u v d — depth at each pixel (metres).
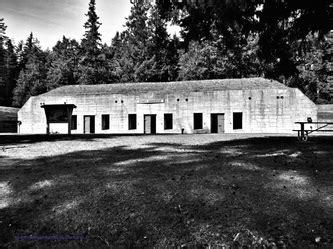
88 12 60.69
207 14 8.77
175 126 26.78
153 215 4.61
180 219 4.46
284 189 5.46
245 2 7.82
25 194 5.56
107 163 7.85
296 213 4.50
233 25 9.02
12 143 13.38
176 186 5.69
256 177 6.19
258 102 25.22
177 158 8.45
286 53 10.97
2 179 6.47
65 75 58.78
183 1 8.67
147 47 51.12
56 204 5.10
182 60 43.12
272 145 11.12
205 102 26.20
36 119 30.12
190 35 9.77
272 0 9.14
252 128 25.28
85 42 59.91
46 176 6.59
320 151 9.14
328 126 24.12
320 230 4.04
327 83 44.03
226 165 7.29
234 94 25.64
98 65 58.62
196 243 3.87
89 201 5.15
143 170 6.93
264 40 10.53
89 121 29.23
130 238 4.05
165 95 27.14
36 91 63.78
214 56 38.88
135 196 5.29
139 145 11.99
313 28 9.59
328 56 41.75
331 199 4.96
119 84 31.58
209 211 4.66
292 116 24.66
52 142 13.74
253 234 4.00
